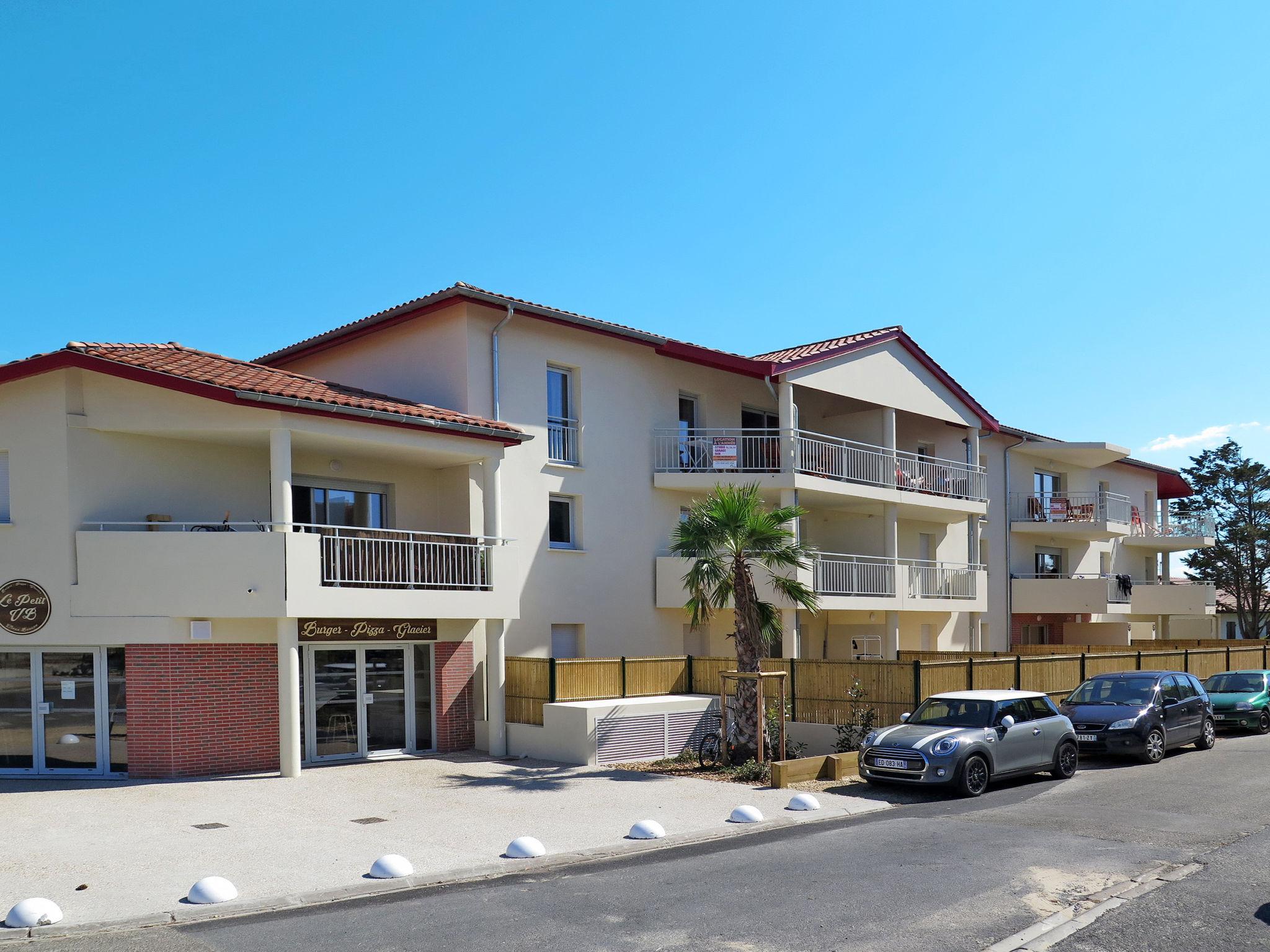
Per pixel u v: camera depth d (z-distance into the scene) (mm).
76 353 16328
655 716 19219
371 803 14602
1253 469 49969
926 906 9039
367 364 22516
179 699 16578
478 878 10617
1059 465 39062
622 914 8930
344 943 8219
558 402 22578
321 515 19469
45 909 8945
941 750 14922
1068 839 11750
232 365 18203
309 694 18219
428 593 18109
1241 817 13031
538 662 19312
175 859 11211
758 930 8383
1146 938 8141
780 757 17000
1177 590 40469
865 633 28578
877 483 27453
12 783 16344
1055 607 35188
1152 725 18797
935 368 29453
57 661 17031
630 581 23453
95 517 16875
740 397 26781
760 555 17531
